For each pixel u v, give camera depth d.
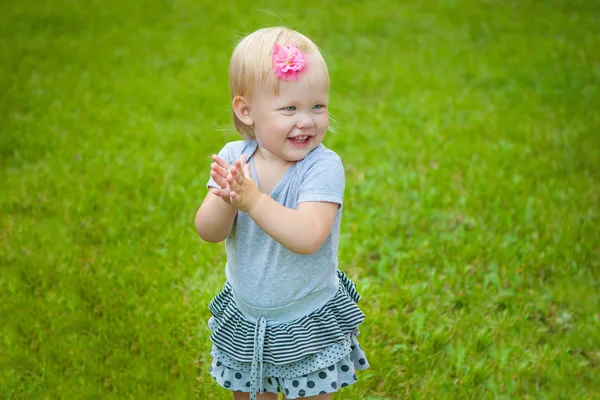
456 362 3.10
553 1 8.53
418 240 3.96
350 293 2.52
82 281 3.57
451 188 4.46
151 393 2.96
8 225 4.14
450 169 4.70
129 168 4.77
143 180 4.58
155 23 7.95
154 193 4.42
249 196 2.04
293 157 2.16
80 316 3.34
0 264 3.77
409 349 3.15
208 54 7.07
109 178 4.61
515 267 3.67
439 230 4.02
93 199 4.34
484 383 3.00
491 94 5.98
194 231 4.06
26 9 8.26
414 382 3.01
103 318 3.32
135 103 5.89
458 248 3.84
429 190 4.41
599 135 5.14
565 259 3.73
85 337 3.25
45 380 2.99
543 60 6.67
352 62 6.85
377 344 3.17
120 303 3.43
